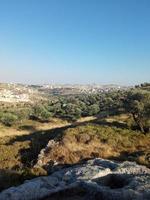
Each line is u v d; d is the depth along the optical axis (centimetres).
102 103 14788
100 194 1608
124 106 5531
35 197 1652
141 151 3694
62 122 10988
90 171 1967
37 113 11475
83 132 4162
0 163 3450
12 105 19700
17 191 1670
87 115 12238
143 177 1831
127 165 2148
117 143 3981
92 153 3591
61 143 3756
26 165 3409
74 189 1705
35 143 4234
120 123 5631
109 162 2241
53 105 15012
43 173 2447
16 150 3975
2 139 5288
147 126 5047
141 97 5269
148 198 1517
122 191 1557
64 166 3275
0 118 9962
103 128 4544
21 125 9888
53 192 1684
